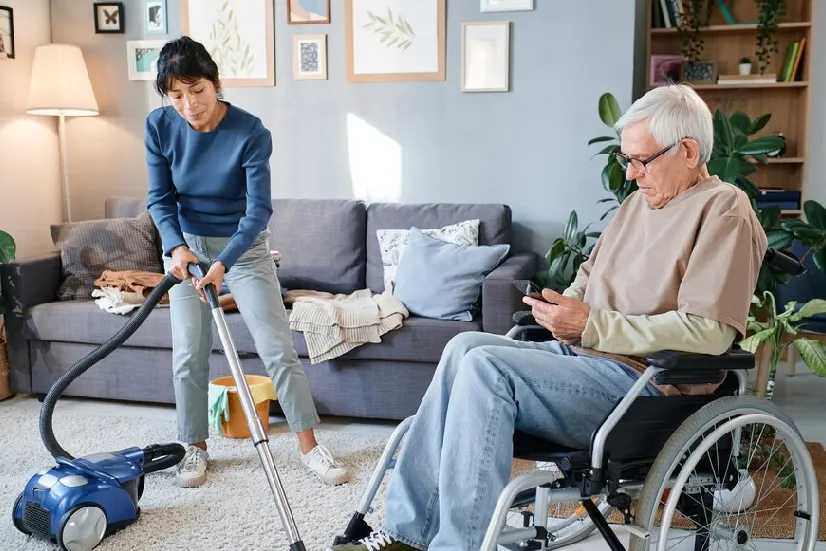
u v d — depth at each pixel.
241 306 2.71
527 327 2.14
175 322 2.71
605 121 3.57
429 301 3.31
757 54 4.81
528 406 1.75
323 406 3.30
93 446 3.00
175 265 2.36
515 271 3.24
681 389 1.87
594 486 1.67
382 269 3.79
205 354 2.74
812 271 3.77
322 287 3.82
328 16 4.05
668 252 1.86
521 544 1.90
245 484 2.66
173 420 3.36
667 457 1.70
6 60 4.01
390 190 4.10
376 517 2.41
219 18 4.16
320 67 4.09
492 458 1.68
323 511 2.45
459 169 4.02
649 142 1.84
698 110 1.84
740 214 1.77
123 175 4.35
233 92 4.20
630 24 3.79
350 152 4.12
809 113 4.73
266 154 2.60
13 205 4.07
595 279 2.03
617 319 1.76
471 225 3.66
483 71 3.93
